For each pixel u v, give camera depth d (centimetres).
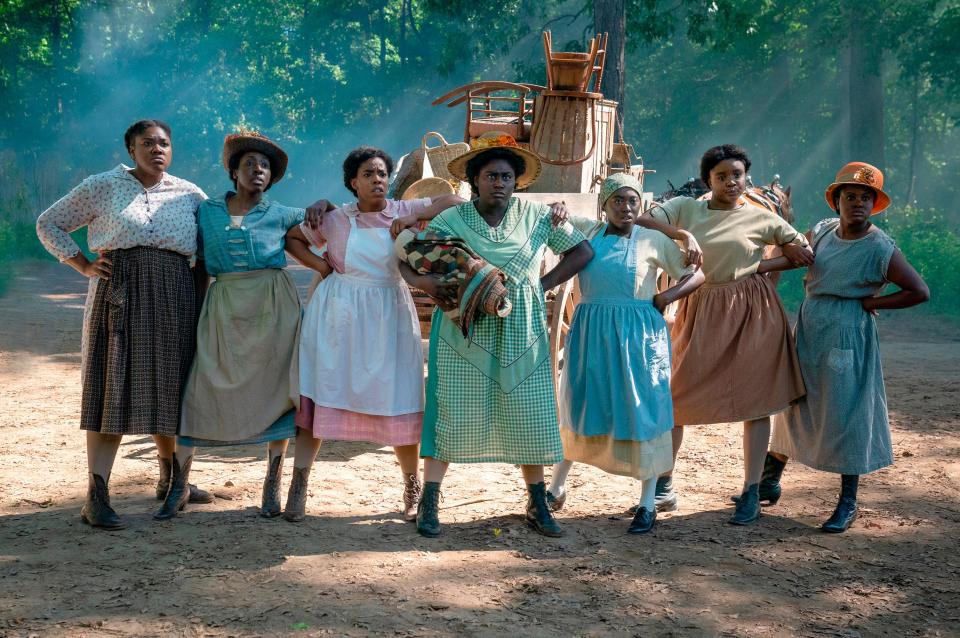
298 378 485
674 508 531
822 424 504
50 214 476
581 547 461
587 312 491
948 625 379
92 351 475
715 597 402
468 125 803
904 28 3067
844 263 505
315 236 496
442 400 470
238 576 412
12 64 4062
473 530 483
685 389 514
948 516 522
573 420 495
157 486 540
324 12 4347
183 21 4394
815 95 3891
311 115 4441
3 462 609
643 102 4225
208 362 483
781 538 482
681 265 499
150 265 477
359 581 409
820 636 367
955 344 1272
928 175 4238
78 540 457
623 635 364
